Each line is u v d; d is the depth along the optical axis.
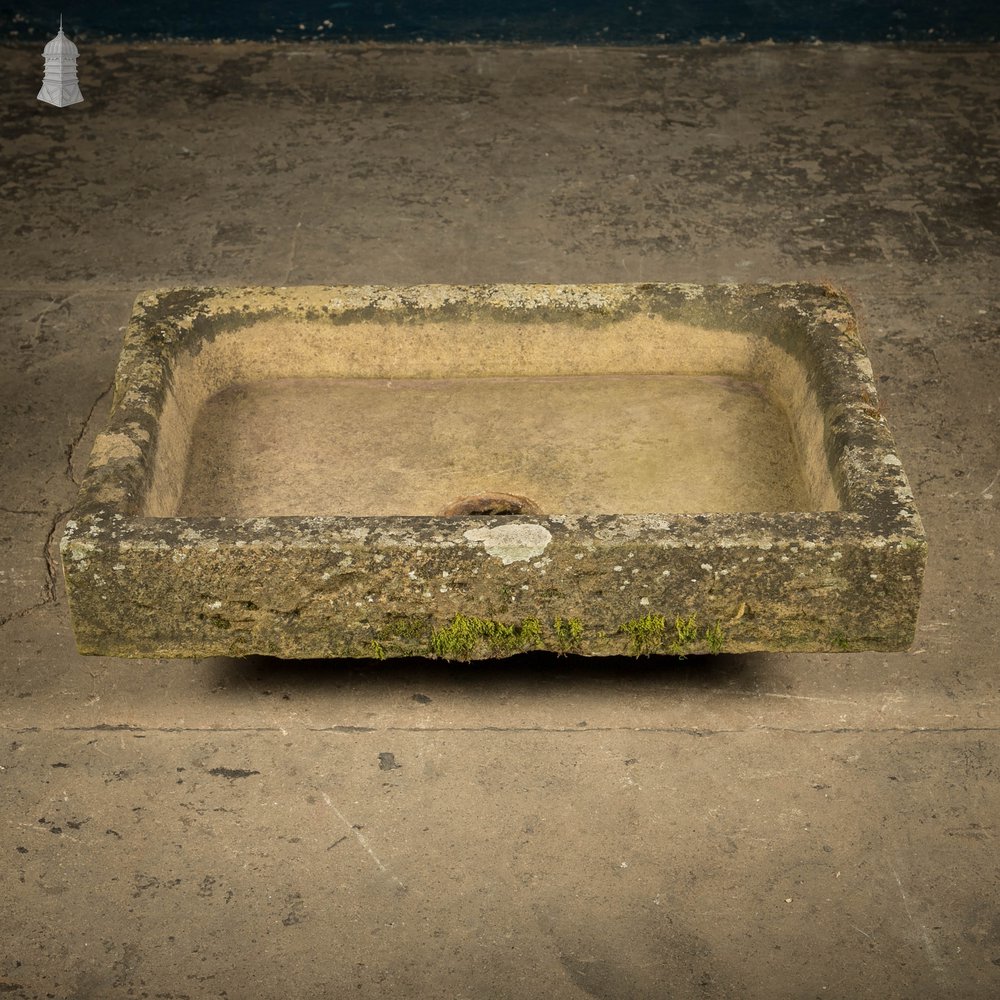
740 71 3.18
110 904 1.51
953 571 1.90
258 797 1.61
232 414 1.88
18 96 3.06
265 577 1.54
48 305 2.42
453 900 1.51
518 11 3.28
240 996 1.43
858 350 1.78
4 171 2.79
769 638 1.58
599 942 1.48
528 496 1.76
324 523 1.55
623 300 1.88
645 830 1.58
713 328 1.88
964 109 3.00
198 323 1.86
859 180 2.76
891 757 1.66
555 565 1.54
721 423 1.85
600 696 1.72
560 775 1.64
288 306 1.88
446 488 1.77
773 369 1.88
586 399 1.90
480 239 2.59
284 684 1.74
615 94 3.08
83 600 1.56
